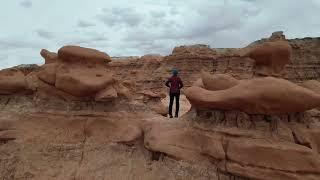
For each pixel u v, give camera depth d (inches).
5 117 378.3
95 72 378.3
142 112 413.1
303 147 233.5
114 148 347.3
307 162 225.1
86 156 339.6
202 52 2084.2
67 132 357.4
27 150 343.0
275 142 241.0
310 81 305.3
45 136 353.4
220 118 281.6
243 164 242.7
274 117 255.8
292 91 240.7
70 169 325.7
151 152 328.2
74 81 356.2
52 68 386.3
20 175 324.2
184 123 321.1
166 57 2255.2
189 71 2037.4
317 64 1707.7
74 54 375.9
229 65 1984.5
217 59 2047.2
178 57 2113.7
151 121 367.6
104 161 333.1
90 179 314.2
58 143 346.0
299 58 1745.8
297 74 1690.5
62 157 338.0
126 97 417.1
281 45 301.1
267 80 249.6
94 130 361.4
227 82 297.3
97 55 389.1
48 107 380.8
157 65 2290.8
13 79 404.2
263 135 250.1
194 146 287.1
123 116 383.2
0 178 327.6
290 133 247.3
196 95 290.4
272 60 306.2
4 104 404.5
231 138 260.2
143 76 2098.9
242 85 261.1
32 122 370.0
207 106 286.2
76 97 373.7
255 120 262.1
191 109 336.8
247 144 244.7
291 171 224.5
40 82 400.2
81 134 358.0
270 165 231.1
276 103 245.3
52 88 385.7
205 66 2043.6
